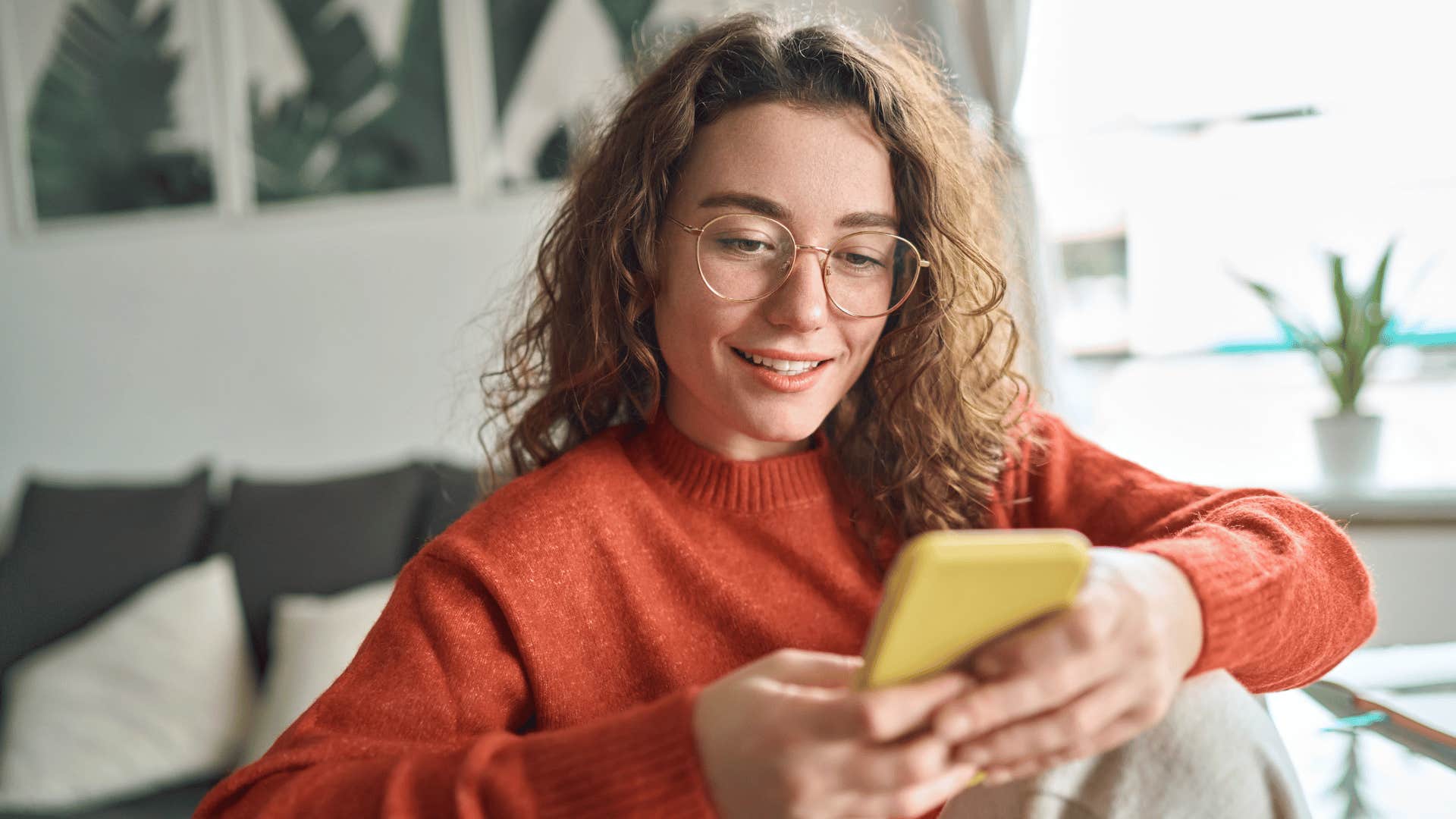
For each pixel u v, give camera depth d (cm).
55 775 206
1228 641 64
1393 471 226
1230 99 248
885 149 86
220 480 291
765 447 94
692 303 84
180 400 291
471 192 271
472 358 273
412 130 273
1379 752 86
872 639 48
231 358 288
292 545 232
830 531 95
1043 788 69
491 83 269
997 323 105
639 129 89
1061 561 48
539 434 105
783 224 82
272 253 283
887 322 97
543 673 81
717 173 83
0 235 296
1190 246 257
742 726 53
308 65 277
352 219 278
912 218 91
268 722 201
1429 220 239
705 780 54
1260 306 254
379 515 234
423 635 79
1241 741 67
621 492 91
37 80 290
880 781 50
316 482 243
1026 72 254
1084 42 255
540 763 59
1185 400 260
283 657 208
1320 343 222
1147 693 56
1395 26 234
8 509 301
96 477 298
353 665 79
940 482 98
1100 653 53
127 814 199
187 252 287
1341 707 95
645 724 57
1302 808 68
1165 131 254
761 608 89
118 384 295
